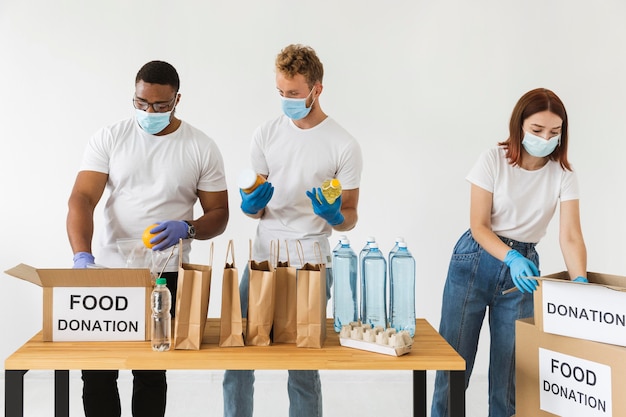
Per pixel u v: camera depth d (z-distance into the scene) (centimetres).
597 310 189
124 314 194
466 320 255
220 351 186
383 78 395
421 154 398
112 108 392
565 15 393
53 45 388
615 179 397
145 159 240
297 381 259
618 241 399
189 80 392
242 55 392
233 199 396
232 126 394
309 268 202
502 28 393
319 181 252
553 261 398
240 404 255
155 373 249
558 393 202
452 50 394
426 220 401
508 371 253
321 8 391
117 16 389
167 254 231
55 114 390
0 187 392
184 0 389
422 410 233
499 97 395
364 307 215
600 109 395
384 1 392
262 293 192
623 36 393
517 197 245
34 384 391
